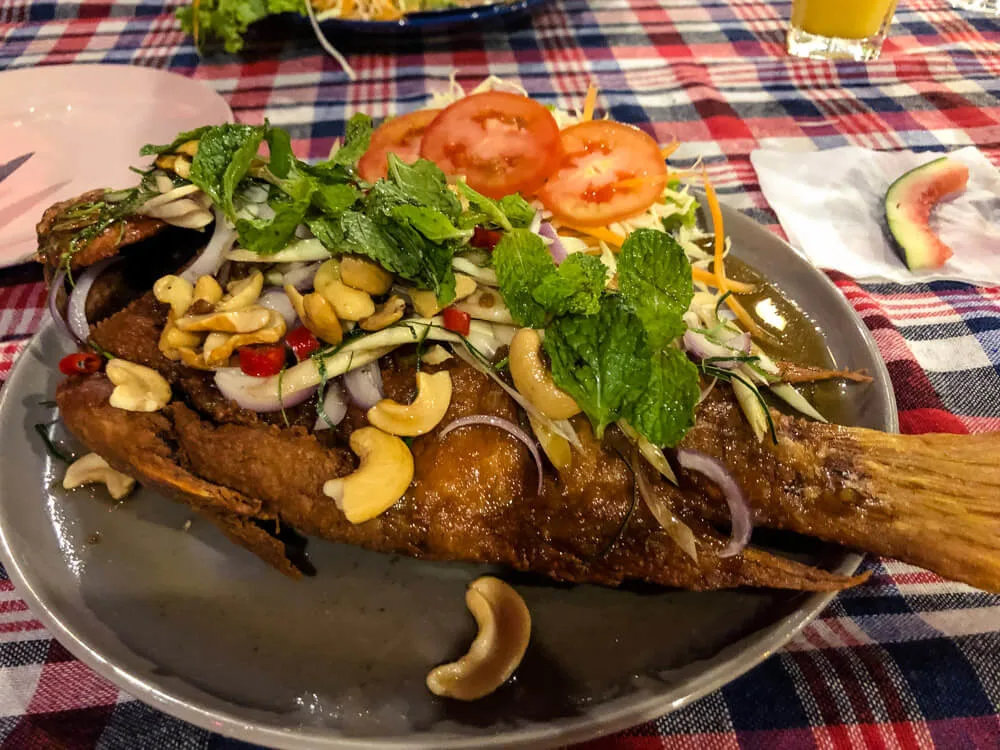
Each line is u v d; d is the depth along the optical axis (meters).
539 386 0.23
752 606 0.23
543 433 0.23
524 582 0.24
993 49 0.48
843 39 0.46
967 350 0.31
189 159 0.26
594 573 0.23
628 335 0.22
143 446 0.24
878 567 0.25
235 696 0.21
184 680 0.21
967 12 0.51
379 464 0.22
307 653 0.22
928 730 0.22
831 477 0.23
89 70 0.40
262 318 0.24
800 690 0.22
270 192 0.26
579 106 0.44
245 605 0.24
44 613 0.22
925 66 0.46
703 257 0.33
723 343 0.26
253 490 0.24
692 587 0.23
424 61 0.48
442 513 0.23
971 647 0.23
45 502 0.26
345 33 0.47
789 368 0.28
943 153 0.39
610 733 0.21
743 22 0.51
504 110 0.32
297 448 0.24
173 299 0.25
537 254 0.24
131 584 0.24
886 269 0.34
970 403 0.30
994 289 0.34
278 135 0.26
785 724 0.22
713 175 0.39
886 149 0.40
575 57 0.48
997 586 0.21
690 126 0.42
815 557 0.24
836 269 0.34
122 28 0.50
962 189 0.37
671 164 0.40
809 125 0.42
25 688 0.22
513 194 0.29
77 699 0.22
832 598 0.23
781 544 0.24
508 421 0.24
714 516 0.24
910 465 0.23
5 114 0.38
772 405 0.28
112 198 0.27
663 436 0.22
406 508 0.23
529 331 0.23
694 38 0.50
